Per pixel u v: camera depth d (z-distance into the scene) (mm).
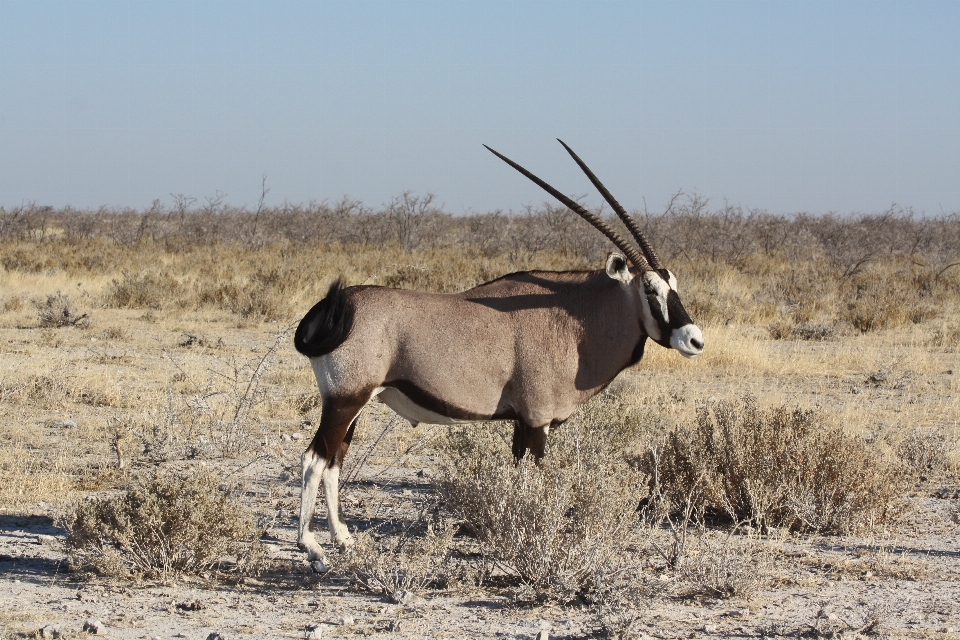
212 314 53406
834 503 19000
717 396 31750
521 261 81500
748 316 53656
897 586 15570
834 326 51812
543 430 17031
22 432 25734
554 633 13375
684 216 123250
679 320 16891
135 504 15930
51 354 38844
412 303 16688
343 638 13047
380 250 107938
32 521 18734
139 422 26812
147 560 15617
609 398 23797
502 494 15430
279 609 14250
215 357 39312
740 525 18312
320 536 18125
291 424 27984
